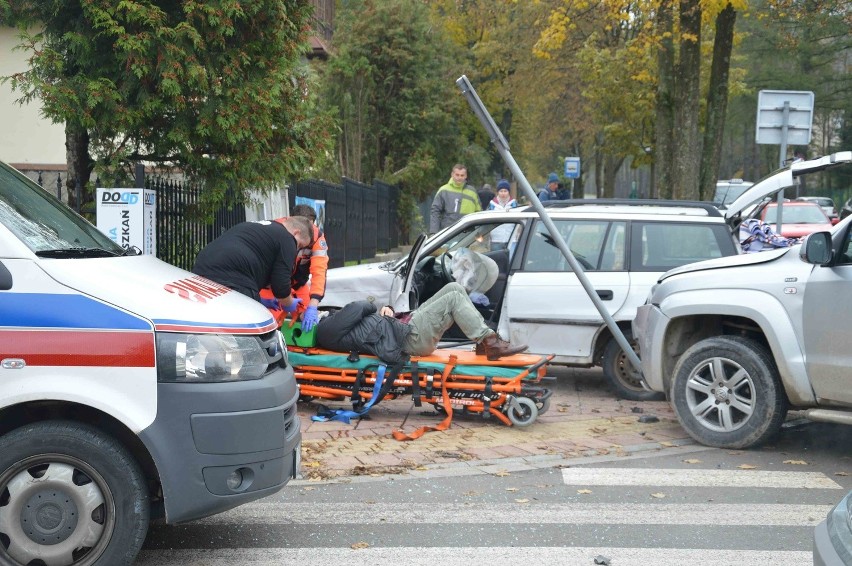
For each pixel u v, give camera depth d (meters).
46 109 9.05
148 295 4.43
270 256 7.21
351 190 21.20
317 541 5.17
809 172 8.62
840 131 51.69
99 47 9.38
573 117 39.12
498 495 6.05
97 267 4.52
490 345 7.71
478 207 14.62
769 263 7.28
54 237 4.83
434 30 33.88
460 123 38.16
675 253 9.34
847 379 6.68
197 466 4.30
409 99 31.30
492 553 5.01
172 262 10.49
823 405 6.99
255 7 9.38
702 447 7.38
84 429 4.25
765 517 5.67
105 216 8.73
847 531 3.29
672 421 8.28
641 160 34.78
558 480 6.41
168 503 4.28
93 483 4.26
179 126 9.58
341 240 19.81
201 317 4.46
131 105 9.53
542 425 7.98
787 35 33.50
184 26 9.00
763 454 7.20
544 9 27.19
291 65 10.11
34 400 4.20
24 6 9.42
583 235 9.43
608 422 8.17
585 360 9.26
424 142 31.98
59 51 9.54
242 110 9.53
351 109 29.30
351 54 30.11
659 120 21.42
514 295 9.32
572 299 9.23
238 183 10.19
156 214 9.73
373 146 31.47
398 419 8.05
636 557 4.98
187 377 4.31
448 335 9.12
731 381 7.27
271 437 4.50
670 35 20.39
